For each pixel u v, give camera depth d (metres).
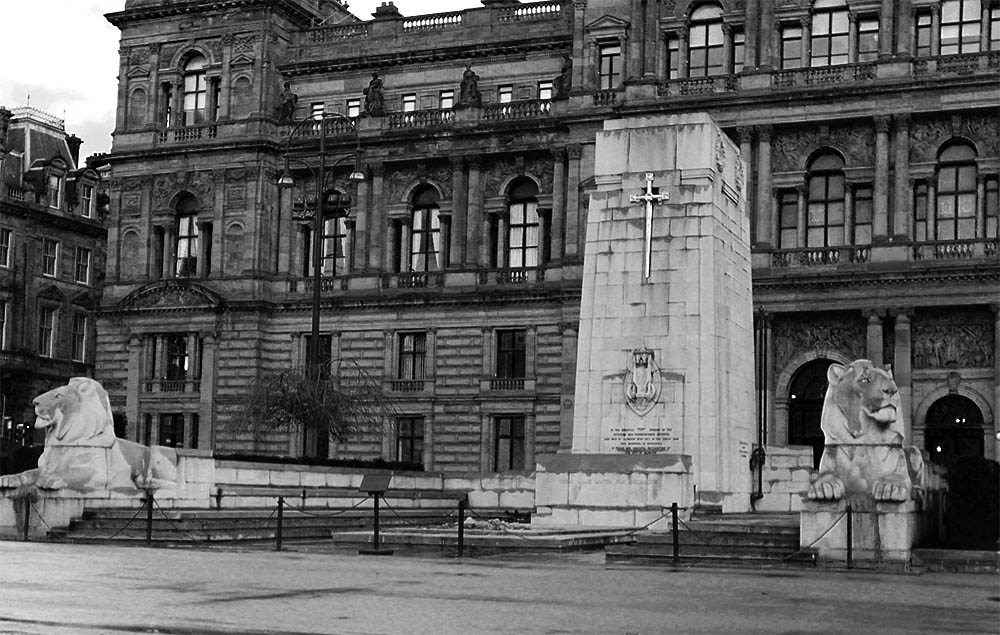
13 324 135.12
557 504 54.00
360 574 35.50
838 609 29.36
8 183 135.88
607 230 57.75
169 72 119.56
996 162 93.75
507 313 107.75
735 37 101.94
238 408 112.44
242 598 28.81
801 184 98.25
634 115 101.94
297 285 115.19
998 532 49.75
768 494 66.56
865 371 43.53
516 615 26.83
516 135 108.75
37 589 29.92
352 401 90.25
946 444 93.81
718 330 56.88
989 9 95.50
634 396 56.34
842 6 98.94
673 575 38.09
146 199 119.06
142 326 117.38
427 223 113.31
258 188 115.62
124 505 54.12
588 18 105.25
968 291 92.00
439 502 69.50
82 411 54.12
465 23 113.62
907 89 94.69
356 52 116.56
